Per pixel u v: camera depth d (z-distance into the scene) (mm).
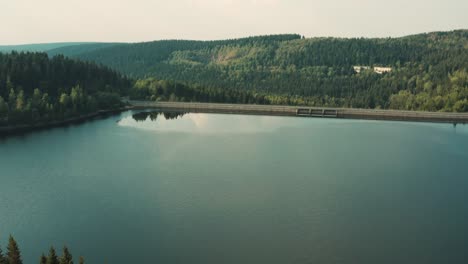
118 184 131625
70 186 129625
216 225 102312
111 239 95188
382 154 175250
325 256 88812
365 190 128250
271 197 121500
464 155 173375
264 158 166875
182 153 172875
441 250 91375
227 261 86500
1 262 70438
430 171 149500
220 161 160875
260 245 93000
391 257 88500
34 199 118625
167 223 103375
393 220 106125
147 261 86250
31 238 95812
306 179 138875
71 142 188875
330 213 110188
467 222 105062
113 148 179000
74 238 95688
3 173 141625
